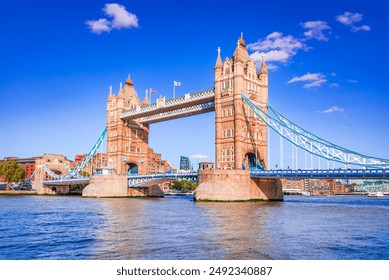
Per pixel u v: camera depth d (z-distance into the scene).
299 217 55.25
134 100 142.62
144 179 124.62
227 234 38.50
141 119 141.75
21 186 193.50
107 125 143.75
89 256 29.42
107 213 63.06
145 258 28.34
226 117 102.19
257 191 96.94
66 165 185.25
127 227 44.47
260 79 108.69
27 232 41.75
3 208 75.94
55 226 46.53
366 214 61.81
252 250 30.86
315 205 87.00
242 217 54.38
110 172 137.25
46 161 180.38
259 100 106.31
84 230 42.66
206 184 93.31
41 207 78.75
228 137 101.00
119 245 33.28
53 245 34.03
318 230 41.75
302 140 89.75
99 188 127.25
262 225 45.50
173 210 67.25
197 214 59.16
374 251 31.02
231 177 91.44
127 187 130.12
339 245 33.28
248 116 102.00
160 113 131.25
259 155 104.44
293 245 33.00
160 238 36.31
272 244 33.34
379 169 74.31
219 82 105.00
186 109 118.44
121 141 137.00
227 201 90.50
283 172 88.62
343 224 47.44
